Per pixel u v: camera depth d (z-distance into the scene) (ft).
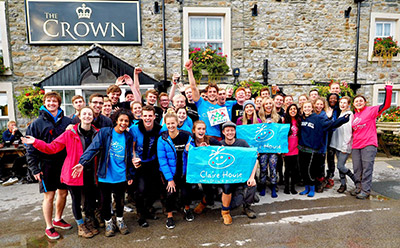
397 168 19.36
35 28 22.13
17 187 16.69
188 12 23.75
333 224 10.49
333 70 25.99
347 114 13.00
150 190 11.29
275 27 24.95
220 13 24.13
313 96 16.29
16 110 22.66
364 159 13.28
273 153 13.43
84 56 21.72
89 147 9.18
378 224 10.42
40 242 9.55
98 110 10.61
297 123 13.71
